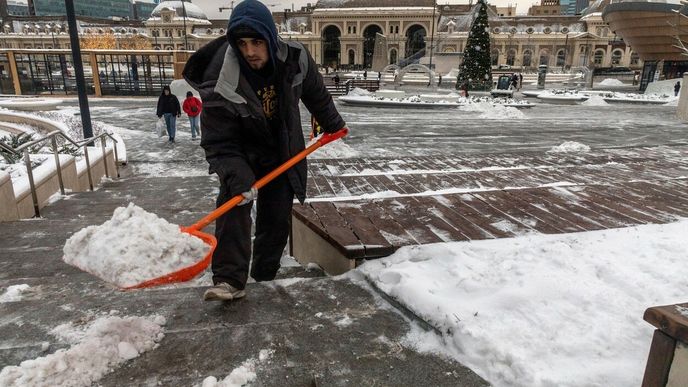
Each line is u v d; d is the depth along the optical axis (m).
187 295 2.55
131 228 2.06
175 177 7.95
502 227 3.38
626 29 40.00
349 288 2.64
